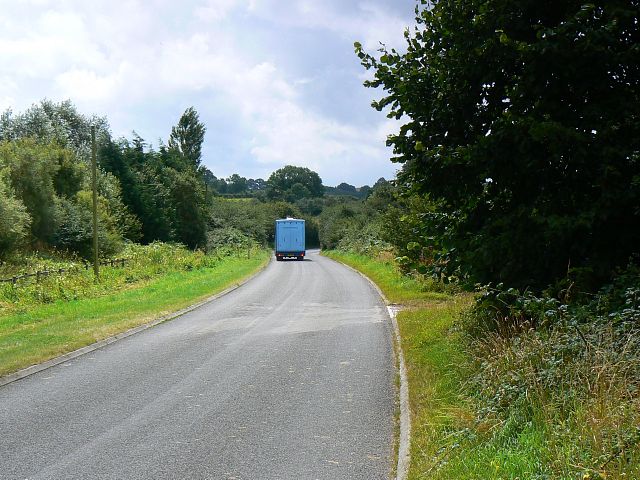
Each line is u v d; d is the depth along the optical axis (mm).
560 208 7559
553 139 6969
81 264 31078
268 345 12141
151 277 29719
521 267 7738
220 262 43844
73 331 13586
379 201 77250
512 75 8266
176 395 8219
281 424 6883
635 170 7211
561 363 5633
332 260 56688
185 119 83500
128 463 5660
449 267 9117
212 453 5930
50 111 68000
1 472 5441
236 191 182750
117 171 54406
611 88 7602
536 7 7922
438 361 8836
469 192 8539
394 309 17281
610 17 7223
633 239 7391
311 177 164875
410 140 8844
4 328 14742
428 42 8922
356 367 9961
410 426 6363
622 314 5926
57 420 7074
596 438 4344
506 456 4715
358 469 5496
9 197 31328
